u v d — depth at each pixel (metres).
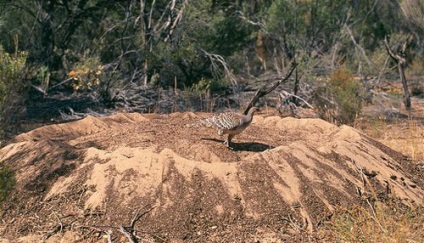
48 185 9.70
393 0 30.53
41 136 11.79
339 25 25.31
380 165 10.64
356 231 8.65
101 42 21.98
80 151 10.29
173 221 8.78
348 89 18.16
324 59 23.80
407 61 28.11
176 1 22.78
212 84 21.14
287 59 24.45
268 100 20.88
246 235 8.70
